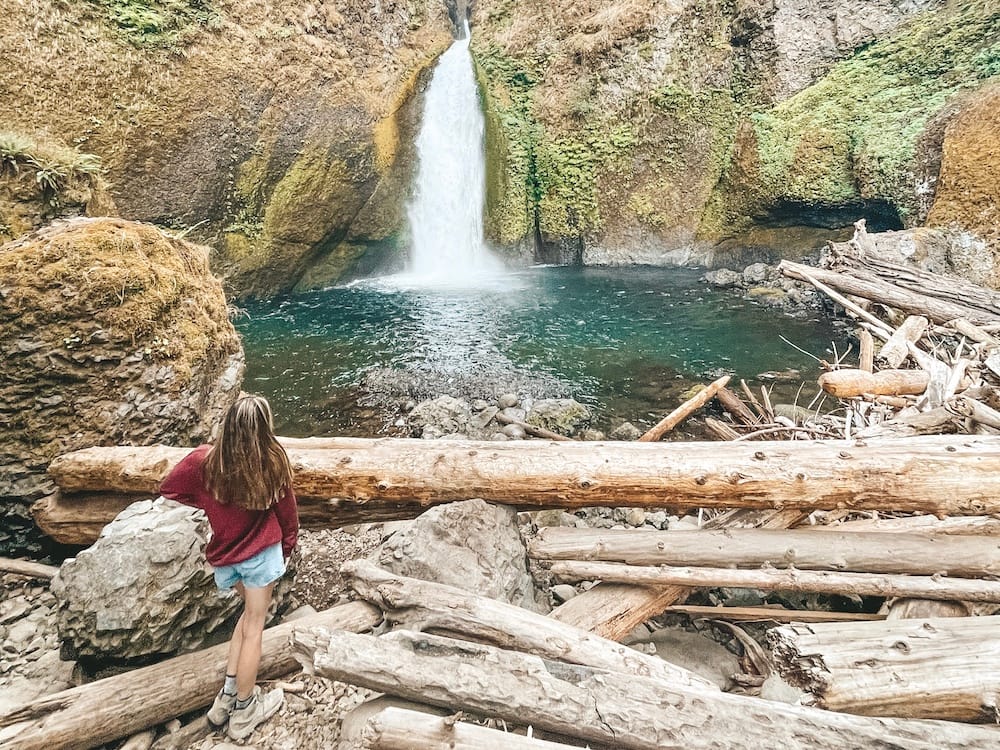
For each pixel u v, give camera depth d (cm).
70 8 1040
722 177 1792
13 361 415
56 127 1033
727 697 250
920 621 290
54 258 433
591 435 758
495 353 1082
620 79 1842
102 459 412
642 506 379
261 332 1223
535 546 383
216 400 574
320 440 422
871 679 262
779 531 371
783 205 1650
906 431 489
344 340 1167
